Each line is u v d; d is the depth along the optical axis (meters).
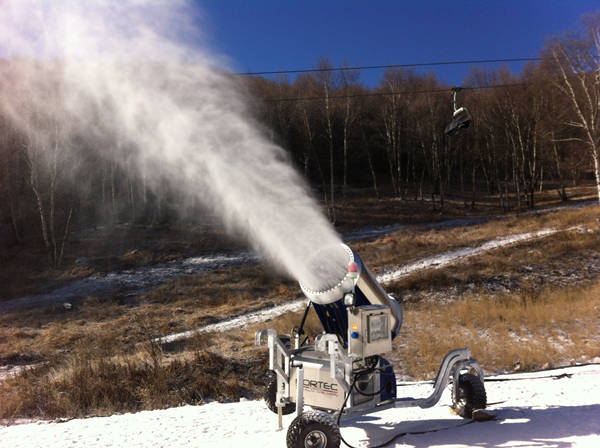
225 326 18.34
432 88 54.84
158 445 5.23
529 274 23.17
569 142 45.97
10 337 17.86
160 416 6.55
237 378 11.03
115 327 19.22
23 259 34.22
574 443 4.26
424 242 33.31
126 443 5.37
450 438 4.65
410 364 12.07
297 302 21.97
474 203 52.16
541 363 11.64
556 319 15.54
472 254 28.11
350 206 49.09
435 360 12.23
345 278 4.84
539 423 4.98
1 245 38.00
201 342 14.73
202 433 5.63
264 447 4.77
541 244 28.39
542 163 58.72
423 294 20.84
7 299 25.98
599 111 31.36
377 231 39.81
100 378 9.92
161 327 18.84
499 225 37.09
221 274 28.91
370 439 4.92
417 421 5.49
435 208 48.78
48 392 9.29
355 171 69.69
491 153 58.38
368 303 5.05
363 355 4.57
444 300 19.70
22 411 8.61
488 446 4.34
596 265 24.14
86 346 15.28
